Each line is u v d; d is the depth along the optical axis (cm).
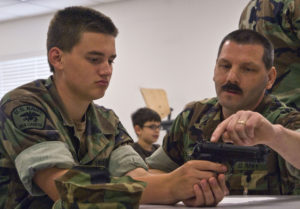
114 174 119
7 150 99
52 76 113
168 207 94
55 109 107
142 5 528
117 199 75
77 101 110
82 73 105
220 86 124
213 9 485
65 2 543
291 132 99
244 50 120
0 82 630
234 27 473
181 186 96
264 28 150
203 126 139
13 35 617
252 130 90
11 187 102
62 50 107
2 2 543
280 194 128
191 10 498
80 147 112
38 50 600
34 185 95
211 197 94
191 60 498
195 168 95
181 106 503
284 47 147
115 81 544
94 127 118
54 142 98
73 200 75
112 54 107
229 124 91
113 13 545
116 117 130
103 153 118
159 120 374
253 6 158
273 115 124
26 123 99
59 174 92
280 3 146
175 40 507
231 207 91
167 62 512
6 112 101
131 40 534
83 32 104
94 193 74
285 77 147
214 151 94
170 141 147
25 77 615
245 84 120
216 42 483
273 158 128
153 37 521
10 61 623
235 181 130
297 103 145
